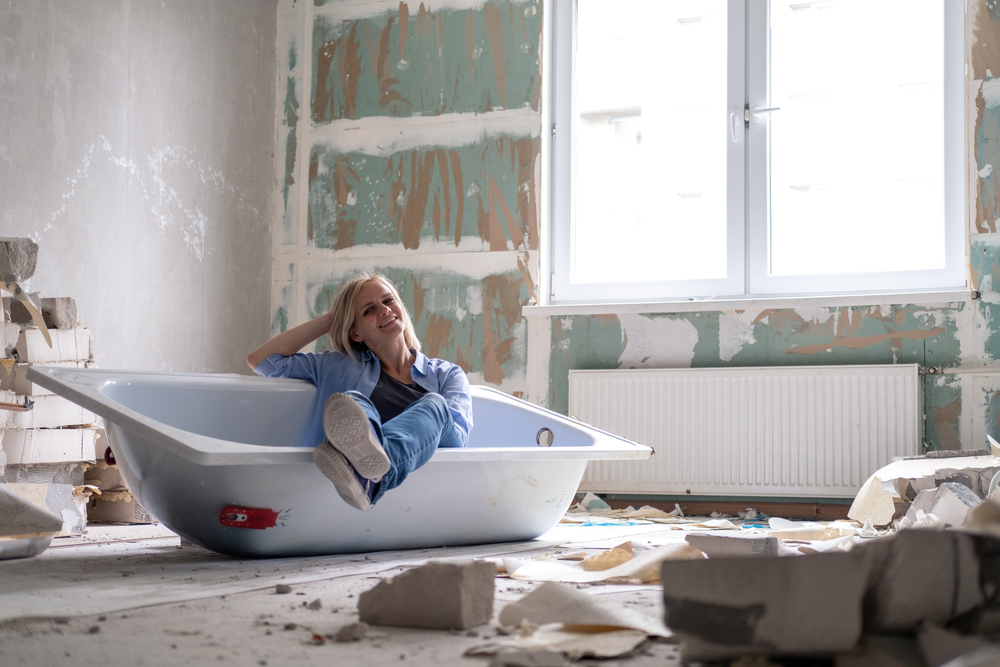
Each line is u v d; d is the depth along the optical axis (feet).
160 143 11.66
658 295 12.16
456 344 12.79
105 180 10.74
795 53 11.80
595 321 12.15
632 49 12.64
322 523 5.97
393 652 2.97
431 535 6.62
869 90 11.46
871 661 2.51
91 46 10.57
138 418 5.18
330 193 13.69
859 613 2.56
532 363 12.39
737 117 11.89
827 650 2.58
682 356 11.69
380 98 13.53
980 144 10.67
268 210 13.84
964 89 10.90
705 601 2.67
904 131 11.30
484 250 12.79
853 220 11.47
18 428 7.79
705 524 9.25
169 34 11.87
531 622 3.29
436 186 13.14
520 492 6.95
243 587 4.49
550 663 2.70
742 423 11.01
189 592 4.31
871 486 8.71
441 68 13.26
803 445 10.72
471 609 3.40
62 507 7.68
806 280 11.50
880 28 11.46
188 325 12.10
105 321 10.68
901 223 11.26
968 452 8.97
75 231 10.27
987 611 2.55
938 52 11.19
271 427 7.46
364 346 7.93
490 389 9.29
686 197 12.23
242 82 13.30
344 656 2.92
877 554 2.63
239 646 3.07
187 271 12.10
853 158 11.50
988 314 10.43
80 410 8.47
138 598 4.10
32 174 9.70
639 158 12.51
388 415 7.47
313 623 3.51
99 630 3.33
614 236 12.60
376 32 13.64
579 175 12.84
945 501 7.20
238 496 5.62
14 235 9.45
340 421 5.15
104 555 6.17
